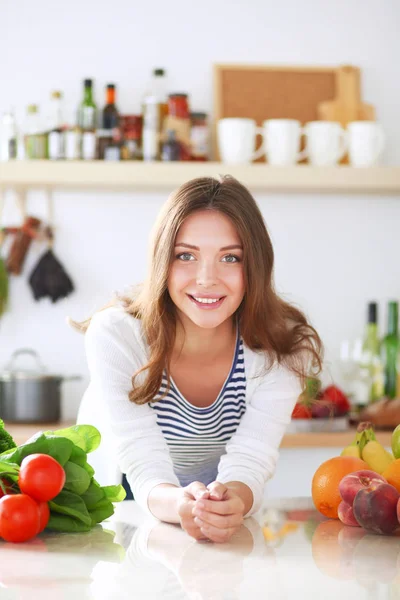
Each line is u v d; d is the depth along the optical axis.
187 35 3.09
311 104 3.13
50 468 1.10
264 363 1.52
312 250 3.14
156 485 1.30
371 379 3.03
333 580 0.90
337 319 3.15
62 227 3.07
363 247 3.17
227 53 3.11
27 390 2.81
